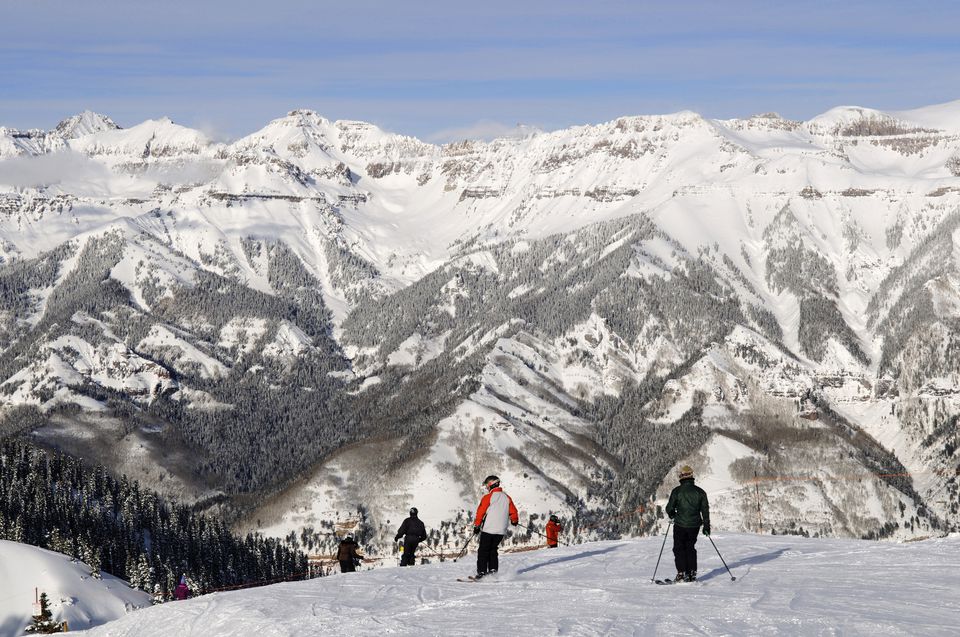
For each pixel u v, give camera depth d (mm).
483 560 42594
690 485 38500
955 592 33812
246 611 38031
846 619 29656
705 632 29250
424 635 31469
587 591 37000
